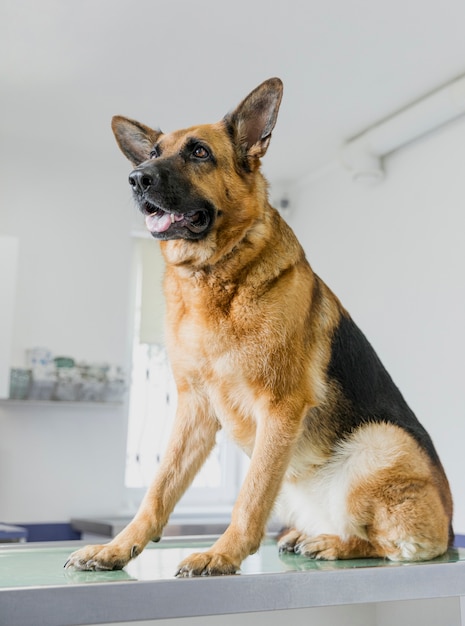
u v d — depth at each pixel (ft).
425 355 9.80
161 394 12.32
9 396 10.52
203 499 12.53
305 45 8.37
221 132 4.22
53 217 11.41
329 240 12.10
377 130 10.16
